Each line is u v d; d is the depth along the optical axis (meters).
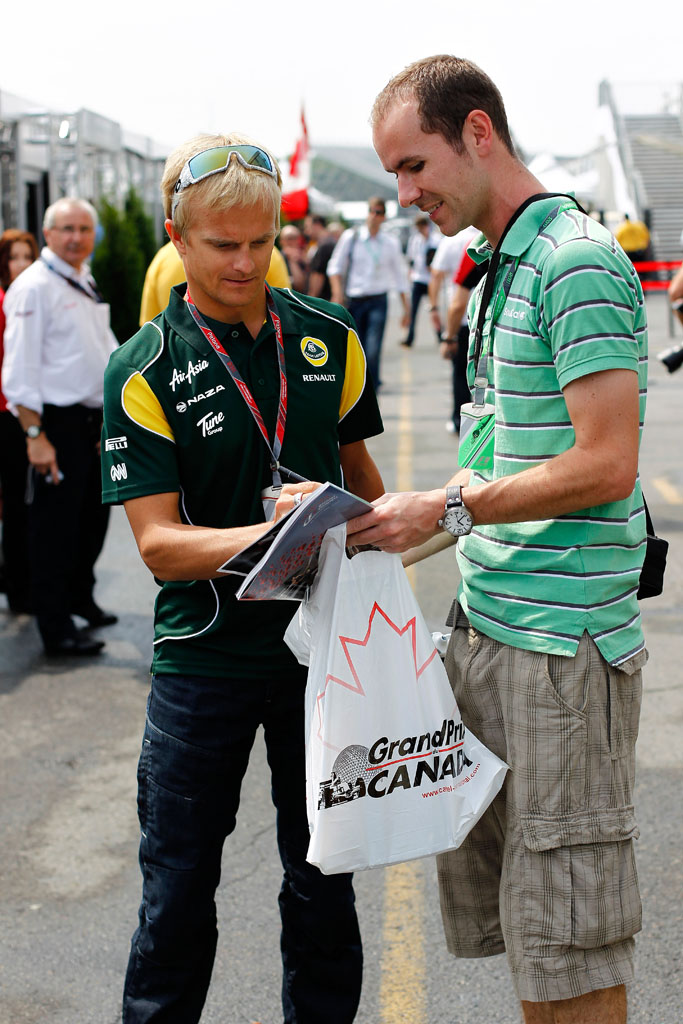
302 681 2.17
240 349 2.10
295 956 2.31
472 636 2.07
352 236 12.12
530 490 1.85
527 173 1.99
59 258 5.02
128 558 6.93
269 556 1.81
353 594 1.93
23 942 3.01
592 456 1.81
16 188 10.50
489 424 2.05
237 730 2.14
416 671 1.97
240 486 2.10
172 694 2.13
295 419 2.13
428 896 3.20
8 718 4.53
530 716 1.96
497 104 1.94
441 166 1.92
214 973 2.85
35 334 4.94
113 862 3.42
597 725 1.95
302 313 2.19
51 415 5.07
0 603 6.28
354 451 2.37
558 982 1.95
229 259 1.97
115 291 12.18
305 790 2.21
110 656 5.24
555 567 1.94
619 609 1.97
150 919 2.15
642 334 1.93
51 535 5.16
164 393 2.06
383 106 1.96
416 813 1.96
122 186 14.65
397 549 1.93
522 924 1.97
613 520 1.93
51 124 11.28
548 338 1.86
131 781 3.96
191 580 2.06
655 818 3.51
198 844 2.13
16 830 3.62
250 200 1.93
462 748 2.02
